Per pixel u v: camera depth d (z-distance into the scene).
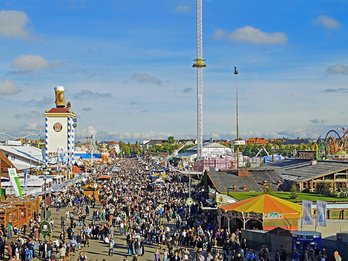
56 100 149.38
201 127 152.88
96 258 39.72
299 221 44.31
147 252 42.09
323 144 131.62
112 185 97.06
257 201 45.28
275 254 37.66
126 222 53.16
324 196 61.09
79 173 135.50
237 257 35.06
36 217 57.34
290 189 67.00
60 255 38.06
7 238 44.41
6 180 75.19
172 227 53.12
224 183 69.38
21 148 111.50
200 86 153.62
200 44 151.25
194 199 70.44
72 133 151.50
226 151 166.50
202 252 39.38
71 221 51.16
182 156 172.62
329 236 43.44
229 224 46.91
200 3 149.62
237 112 98.75
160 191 83.19
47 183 77.12
